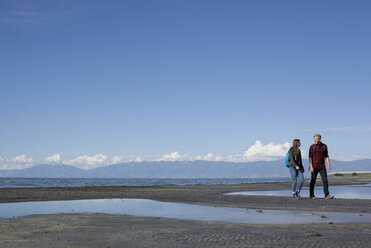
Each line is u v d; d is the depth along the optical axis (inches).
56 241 234.8
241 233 242.8
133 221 331.3
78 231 273.6
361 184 1393.9
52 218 354.9
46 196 695.1
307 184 1366.9
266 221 331.3
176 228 275.9
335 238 218.8
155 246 211.0
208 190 943.0
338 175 4298.7
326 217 358.0
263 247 197.0
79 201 605.3
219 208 467.5
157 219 346.9
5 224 314.2
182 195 708.7
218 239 222.5
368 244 199.3
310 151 578.9
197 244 210.4
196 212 421.4
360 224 298.0
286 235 232.7
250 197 615.5
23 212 433.1
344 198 591.2
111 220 338.3
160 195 719.1
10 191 823.1
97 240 236.4
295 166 581.0
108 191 861.2
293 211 420.2
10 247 217.0
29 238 246.8
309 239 216.5
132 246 214.8
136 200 618.2
